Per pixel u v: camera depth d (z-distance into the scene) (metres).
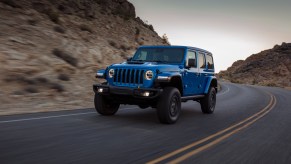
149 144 5.52
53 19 21.66
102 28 27.80
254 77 119.56
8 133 5.72
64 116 8.12
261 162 4.84
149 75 7.50
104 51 22.12
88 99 12.80
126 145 5.34
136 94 7.43
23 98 10.72
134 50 27.31
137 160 4.47
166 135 6.41
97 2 33.06
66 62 16.56
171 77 7.52
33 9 21.31
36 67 13.86
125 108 10.64
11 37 15.40
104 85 7.91
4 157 4.22
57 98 11.80
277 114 11.18
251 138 6.58
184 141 5.94
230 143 5.99
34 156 4.34
